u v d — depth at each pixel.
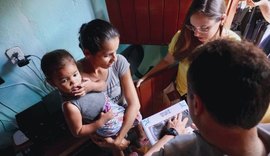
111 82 1.20
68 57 0.96
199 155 0.56
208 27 1.21
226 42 0.50
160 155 0.66
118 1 1.66
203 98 0.47
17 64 1.51
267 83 0.44
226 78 0.44
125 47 2.08
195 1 1.21
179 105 1.29
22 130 1.43
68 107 1.04
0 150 1.61
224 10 1.24
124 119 1.23
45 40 1.62
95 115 1.13
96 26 1.00
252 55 0.46
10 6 1.36
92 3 1.83
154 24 1.75
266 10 1.43
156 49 2.30
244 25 1.62
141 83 1.51
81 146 1.61
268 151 0.52
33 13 1.48
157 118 1.24
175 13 1.64
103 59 1.04
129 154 1.46
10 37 1.43
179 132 1.12
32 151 1.54
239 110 0.44
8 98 1.57
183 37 1.37
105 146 1.32
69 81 0.96
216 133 0.49
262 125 0.59
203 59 0.48
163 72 1.57
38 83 1.68
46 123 1.45
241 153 0.50
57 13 1.61
